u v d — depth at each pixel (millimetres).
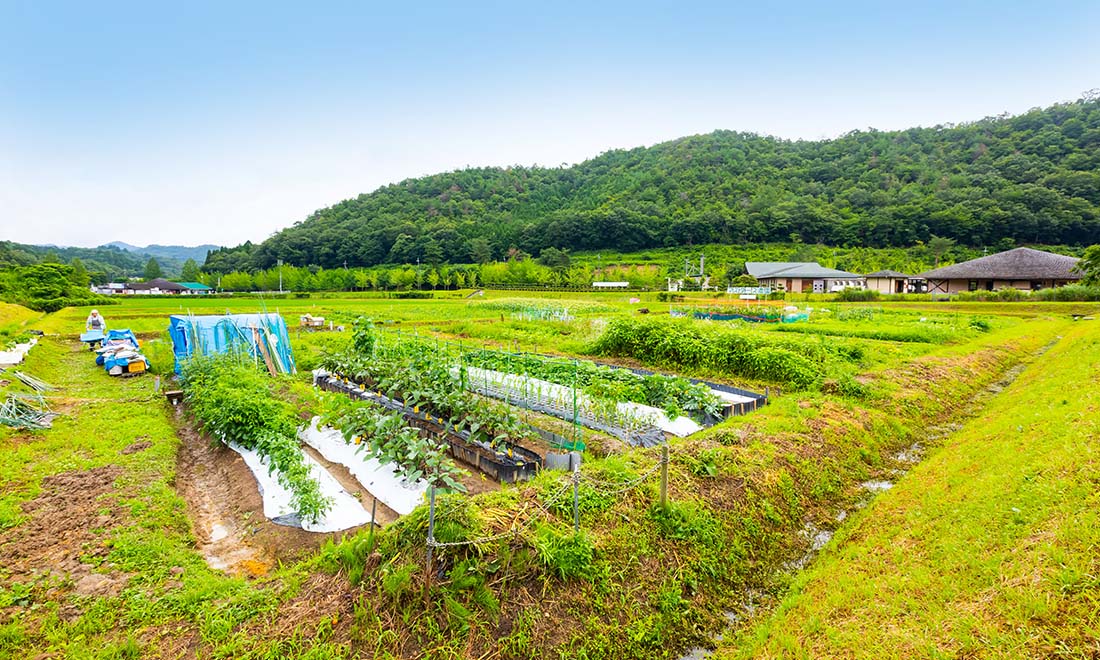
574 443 8844
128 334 22312
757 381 13922
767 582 6039
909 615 4543
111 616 4891
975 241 83875
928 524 6059
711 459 7363
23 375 14523
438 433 9523
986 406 12617
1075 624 3834
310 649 4293
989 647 3885
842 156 134000
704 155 143625
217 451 9734
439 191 164125
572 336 24688
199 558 6168
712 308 39875
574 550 5176
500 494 5977
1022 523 5270
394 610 4492
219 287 98688
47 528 6566
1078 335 19984
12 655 4418
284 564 6117
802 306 39844
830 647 4430
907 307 40594
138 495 7547
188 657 4395
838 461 8641
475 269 94000
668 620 5133
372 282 88250
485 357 15516
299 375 16469
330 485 7668
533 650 4438
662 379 11703
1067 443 6598
